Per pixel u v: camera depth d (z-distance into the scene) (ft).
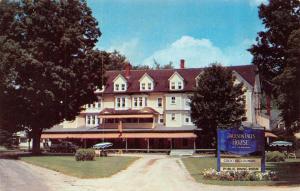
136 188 90.02
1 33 205.36
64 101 207.51
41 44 199.72
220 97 204.95
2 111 202.08
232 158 108.47
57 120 214.48
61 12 209.05
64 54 206.80
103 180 106.22
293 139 271.90
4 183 94.32
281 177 110.42
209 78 207.21
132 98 302.66
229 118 202.18
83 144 299.58
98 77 216.54
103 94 306.35
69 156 193.26
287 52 108.68
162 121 295.48
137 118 292.20
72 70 206.39
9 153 226.58
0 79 196.44
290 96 112.78
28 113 204.95
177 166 153.79
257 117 289.33
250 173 105.60
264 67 181.16
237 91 207.62
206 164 156.66
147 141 278.26
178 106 291.99
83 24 220.02
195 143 274.36
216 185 95.14
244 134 108.17
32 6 204.13
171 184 97.81
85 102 216.74
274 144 258.37
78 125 305.94
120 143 297.53
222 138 108.78
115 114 292.20
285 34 163.22
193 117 208.54
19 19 206.90
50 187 89.10
